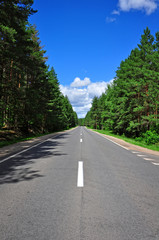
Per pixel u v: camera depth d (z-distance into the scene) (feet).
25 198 10.66
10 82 50.62
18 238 6.81
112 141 53.06
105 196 11.12
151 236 7.05
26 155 26.40
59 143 44.29
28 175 15.70
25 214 8.69
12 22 45.32
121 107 93.86
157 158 25.82
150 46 80.74
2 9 40.68
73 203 10.03
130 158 25.02
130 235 7.09
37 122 97.19
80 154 27.71
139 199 10.73
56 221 8.07
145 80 78.02
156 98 74.95
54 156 25.67
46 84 80.69
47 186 12.86
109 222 8.04
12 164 20.17
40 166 19.21
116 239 6.84
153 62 75.36
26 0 42.91
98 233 7.18
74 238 6.85
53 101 112.68
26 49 51.57
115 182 13.99
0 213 8.79
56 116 118.52
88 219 8.27
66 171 17.16
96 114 245.24
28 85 74.64
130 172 17.16
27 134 74.64
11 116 65.26
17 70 54.19
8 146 36.91
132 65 90.43
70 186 12.91
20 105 61.00
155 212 9.09
